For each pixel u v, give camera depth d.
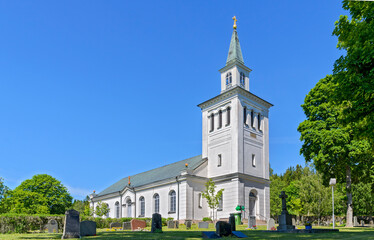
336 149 36.53
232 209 44.97
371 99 16.27
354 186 66.75
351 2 17.12
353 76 15.96
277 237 17.67
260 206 47.59
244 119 48.88
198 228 36.06
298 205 72.00
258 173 48.81
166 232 23.62
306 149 40.78
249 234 20.61
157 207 52.16
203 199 48.69
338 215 73.19
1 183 57.59
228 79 51.47
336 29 17.89
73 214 17.72
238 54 52.12
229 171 46.88
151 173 65.19
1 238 17.12
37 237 18.11
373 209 66.00
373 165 39.38
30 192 58.94
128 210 59.44
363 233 21.09
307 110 42.16
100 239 16.36
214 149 50.28
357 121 17.44
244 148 47.34
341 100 17.45
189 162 55.72
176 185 48.84
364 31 15.59
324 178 41.38
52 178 62.53
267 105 53.22
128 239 16.19
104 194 65.88
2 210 56.84
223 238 17.00
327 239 15.90
